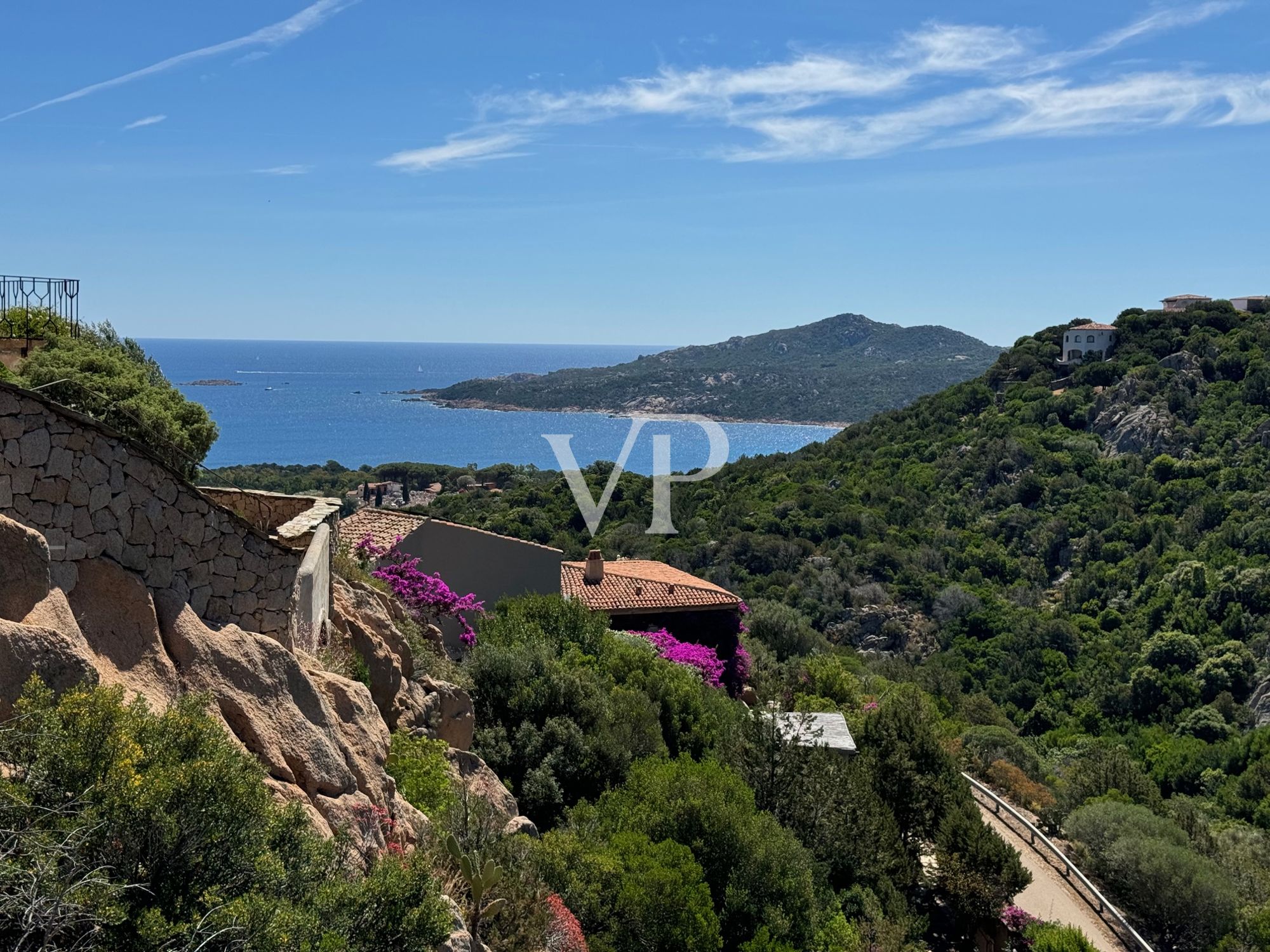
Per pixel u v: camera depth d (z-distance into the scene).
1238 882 23.80
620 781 13.68
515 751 13.24
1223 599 50.16
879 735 20.78
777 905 11.99
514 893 7.79
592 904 9.71
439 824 8.14
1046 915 18.80
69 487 6.14
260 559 7.89
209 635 6.60
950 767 20.34
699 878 10.91
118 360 14.94
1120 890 21.52
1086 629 53.50
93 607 6.09
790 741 16.23
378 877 5.18
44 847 4.02
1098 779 28.67
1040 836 22.75
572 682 14.53
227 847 4.58
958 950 17.05
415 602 16.19
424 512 55.91
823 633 55.38
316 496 12.84
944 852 17.78
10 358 14.52
